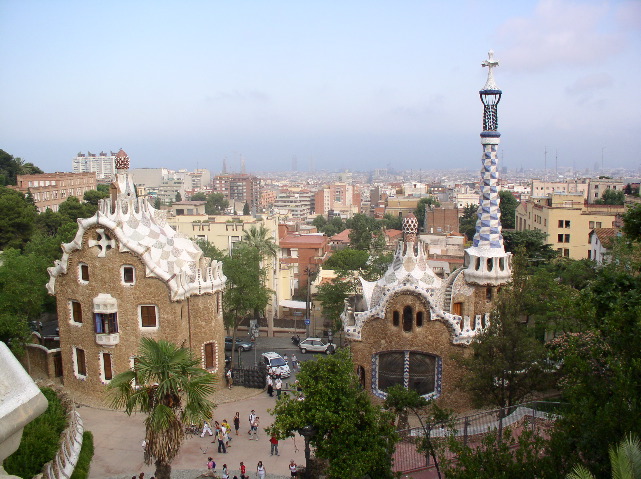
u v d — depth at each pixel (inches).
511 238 3134.8
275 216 3826.3
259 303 2647.6
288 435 1337.4
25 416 241.0
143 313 2011.6
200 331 2134.6
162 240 2116.1
